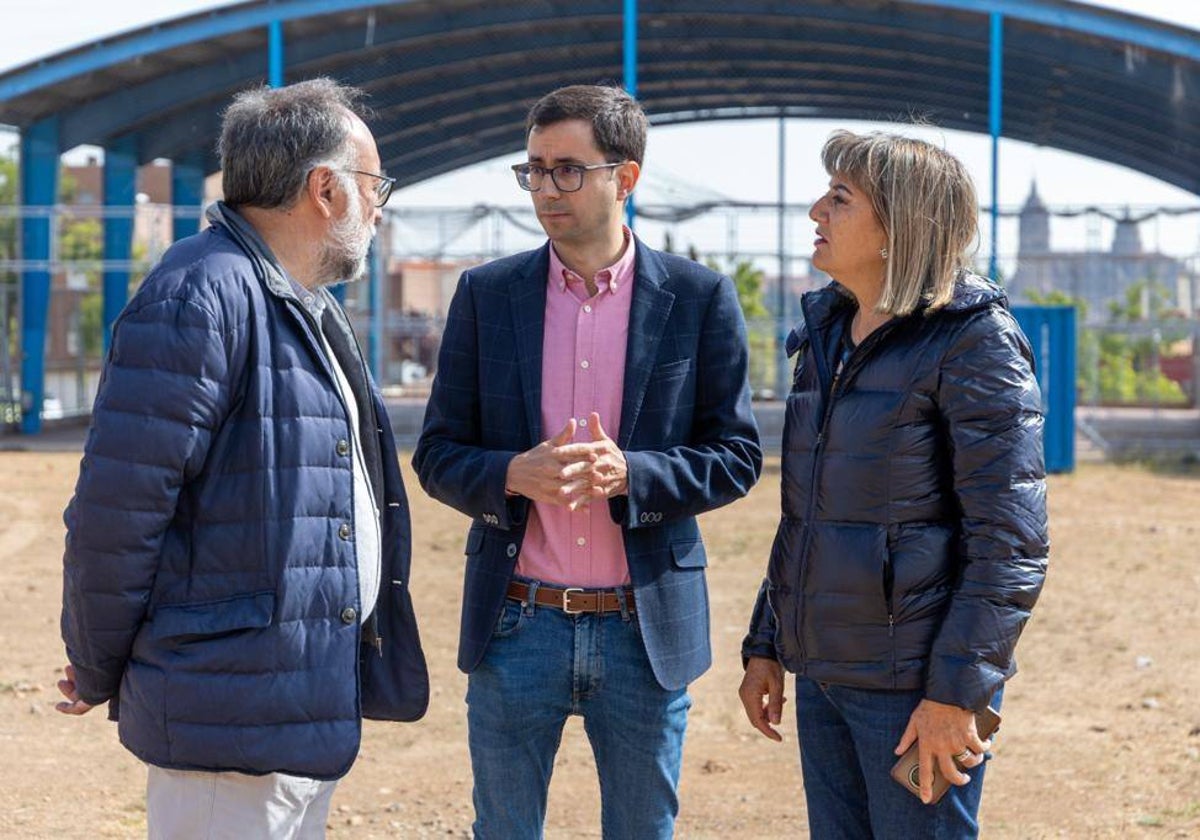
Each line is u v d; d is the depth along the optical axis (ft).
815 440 11.51
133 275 100.68
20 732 23.48
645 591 12.58
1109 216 88.33
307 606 10.77
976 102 100.68
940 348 10.93
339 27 84.38
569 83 98.48
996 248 72.95
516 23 82.23
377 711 12.12
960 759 10.89
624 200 12.95
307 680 10.73
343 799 20.43
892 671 11.09
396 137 103.96
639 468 12.20
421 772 21.72
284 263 11.24
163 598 10.54
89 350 128.67
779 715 12.94
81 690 10.87
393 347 120.88
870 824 12.09
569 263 12.96
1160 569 40.32
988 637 10.68
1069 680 27.25
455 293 13.42
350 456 11.10
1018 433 10.78
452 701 25.86
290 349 10.83
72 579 10.34
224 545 10.57
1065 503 57.62
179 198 101.50
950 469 11.09
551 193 12.55
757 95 105.91
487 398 13.05
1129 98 90.68
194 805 10.73
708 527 49.62
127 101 89.97
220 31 80.64
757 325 90.63
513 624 12.71
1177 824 18.76
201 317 10.32
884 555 11.06
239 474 10.60
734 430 13.08
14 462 73.92
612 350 12.88
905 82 98.17
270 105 11.10
